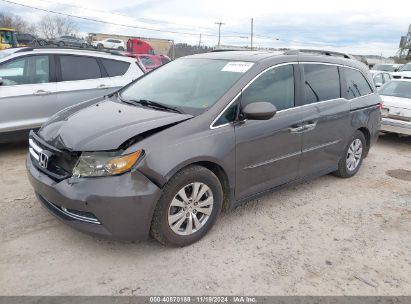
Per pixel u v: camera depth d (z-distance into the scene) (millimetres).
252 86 3953
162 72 4727
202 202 3555
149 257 3369
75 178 3129
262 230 3945
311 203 4691
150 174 3129
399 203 4828
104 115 3719
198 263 3320
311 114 4531
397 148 7926
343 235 3939
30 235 3625
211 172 3535
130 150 3092
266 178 4133
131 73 7141
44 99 6180
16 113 5957
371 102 5695
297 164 4496
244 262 3367
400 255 3615
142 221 3152
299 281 3152
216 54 4688
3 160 5824
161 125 3352
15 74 6000
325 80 4918
